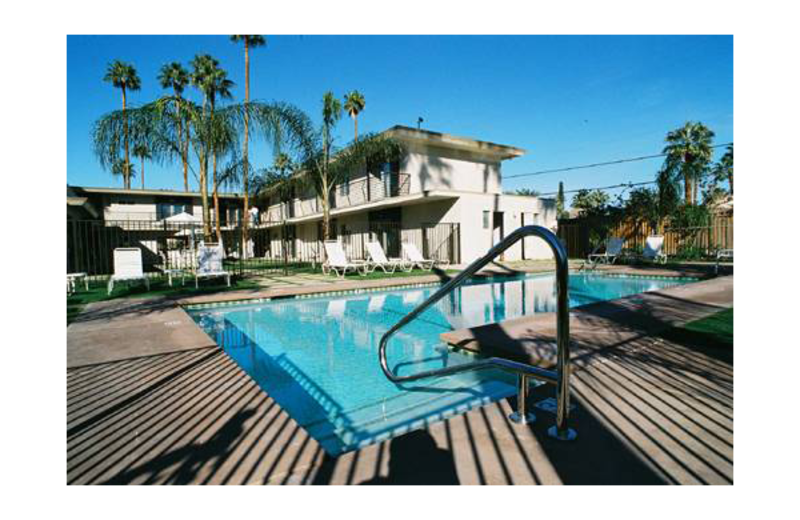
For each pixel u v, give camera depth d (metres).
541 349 3.36
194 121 10.74
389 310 7.03
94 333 4.23
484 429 1.80
